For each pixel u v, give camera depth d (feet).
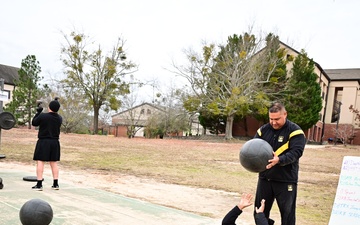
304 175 39.50
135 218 17.85
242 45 105.81
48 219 11.03
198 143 85.30
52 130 22.57
